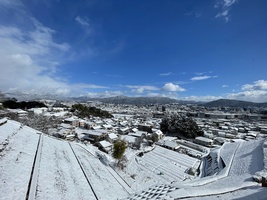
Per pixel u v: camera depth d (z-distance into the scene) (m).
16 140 17.53
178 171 31.81
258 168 18.78
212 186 11.70
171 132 72.19
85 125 70.38
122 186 19.31
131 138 55.19
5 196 8.93
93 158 25.38
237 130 85.38
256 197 8.34
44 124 53.38
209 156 39.19
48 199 10.11
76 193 12.42
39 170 13.29
